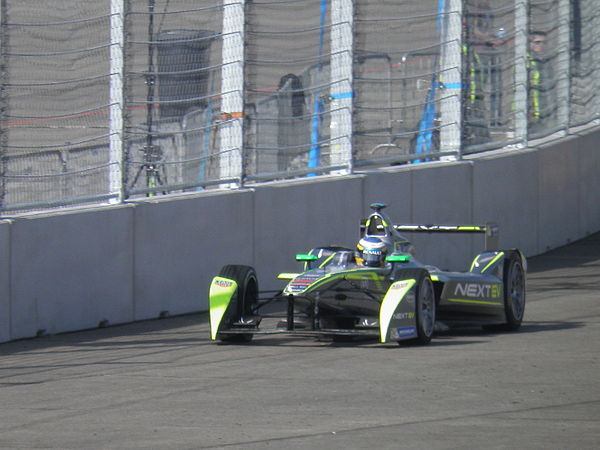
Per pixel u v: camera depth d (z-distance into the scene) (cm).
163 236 4534
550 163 7038
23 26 3972
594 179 7612
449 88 6172
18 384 2873
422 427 2194
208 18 4769
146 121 4506
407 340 3556
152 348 3606
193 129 4716
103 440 2109
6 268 3844
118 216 4325
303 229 5253
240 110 4934
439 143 6178
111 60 4328
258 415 2350
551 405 2427
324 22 5353
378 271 3672
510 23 6675
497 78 6594
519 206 6688
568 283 5550
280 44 5119
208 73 4778
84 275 4175
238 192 4897
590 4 7600
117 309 4325
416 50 5916
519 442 2044
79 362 3300
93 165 4278
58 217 4062
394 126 5838
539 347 3459
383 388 2684
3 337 3831
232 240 4875
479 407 2409
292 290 3519
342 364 3123
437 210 6044
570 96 7394
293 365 3122
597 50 7731
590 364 3061
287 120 5206
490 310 3875
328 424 2239
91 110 4250
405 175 5831
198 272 4716
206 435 2144
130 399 2584
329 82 5416
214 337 3603
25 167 3981
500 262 4012
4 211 3912
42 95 4044
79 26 4197
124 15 4331
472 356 3259
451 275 3847
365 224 3994
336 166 5528
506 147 6881
